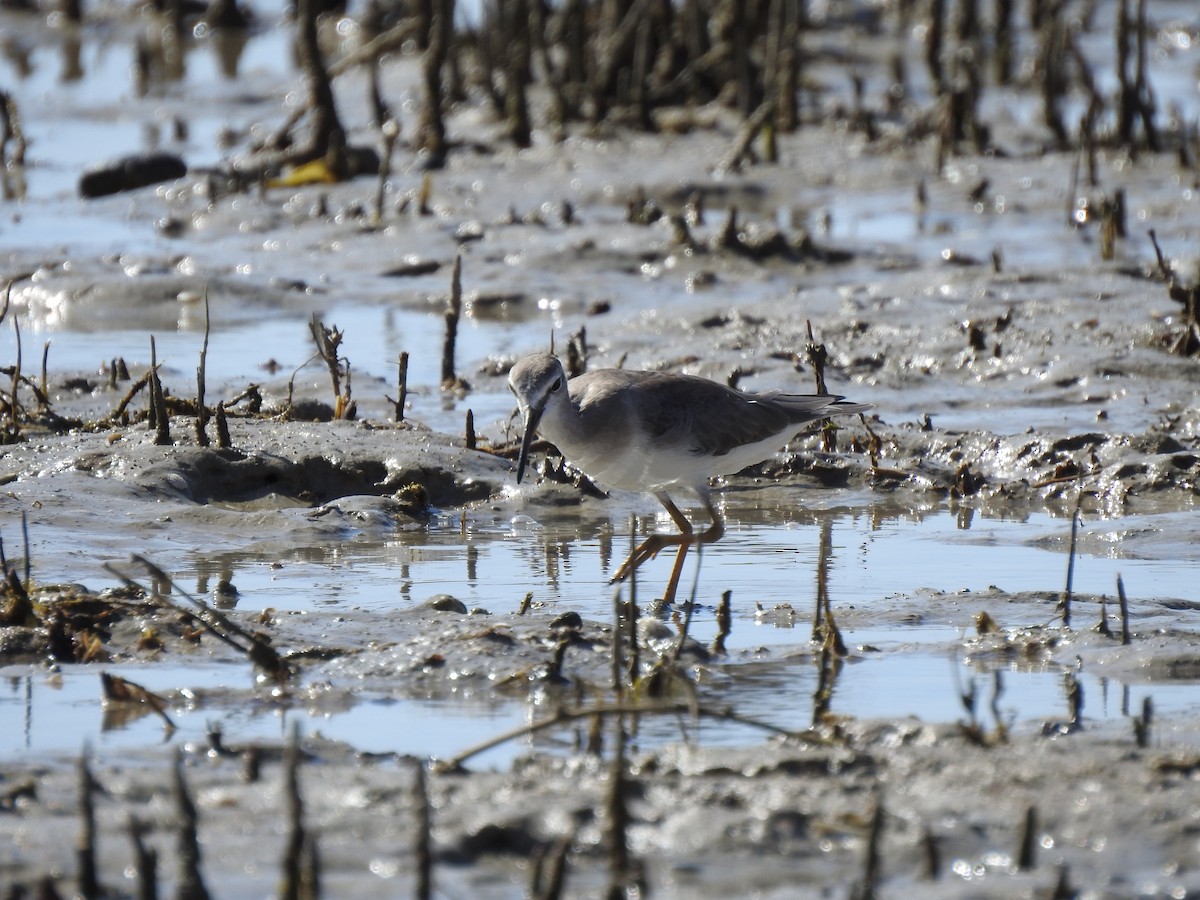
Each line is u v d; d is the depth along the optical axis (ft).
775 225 82.07
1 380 53.72
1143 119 97.14
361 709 28.32
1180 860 21.03
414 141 99.55
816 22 142.72
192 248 78.07
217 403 50.98
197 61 147.13
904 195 91.20
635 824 22.25
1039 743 25.07
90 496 41.60
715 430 38.50
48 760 24.94
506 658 30.37
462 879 20.74
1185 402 53.21
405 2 143.13
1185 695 28.91
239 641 31.65
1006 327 61.16
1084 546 40.88
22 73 143.23
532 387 37.29
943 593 35.83
